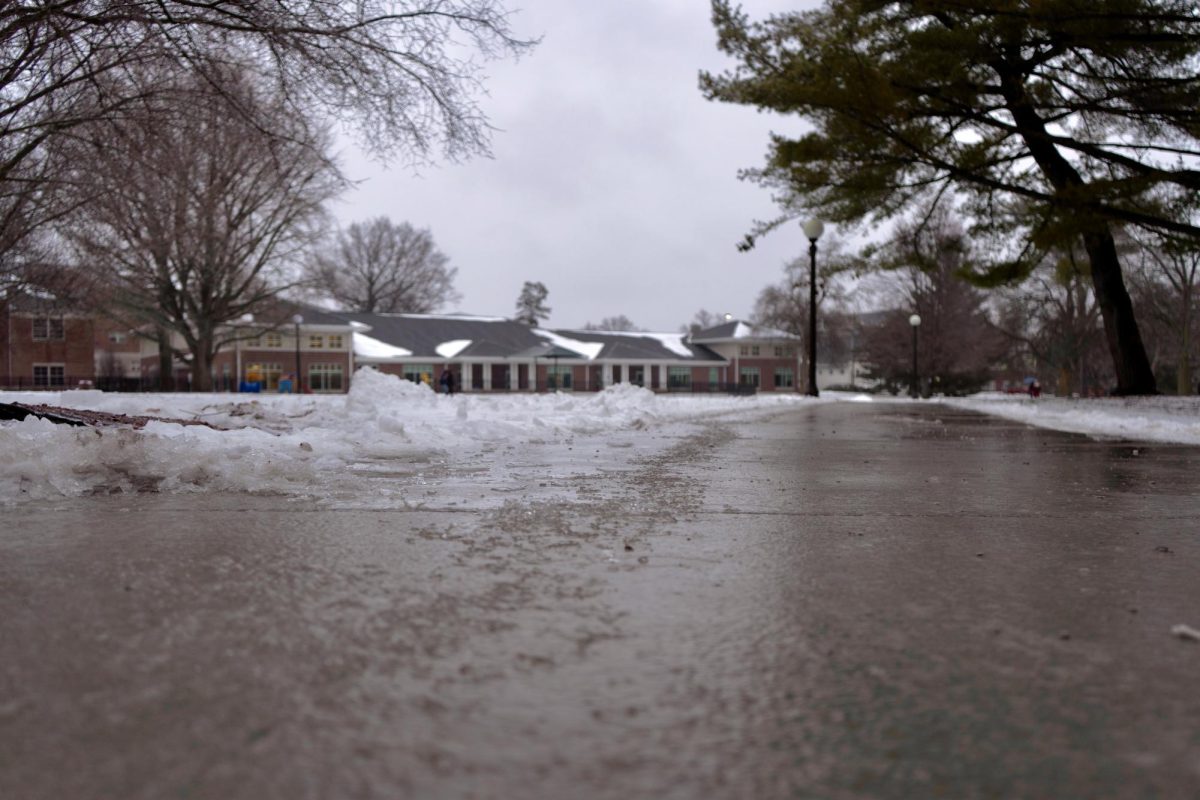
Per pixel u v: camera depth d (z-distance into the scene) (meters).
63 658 2.59
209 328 43.56
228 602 3.21
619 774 1.88
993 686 2.43
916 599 3.36
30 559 3.89
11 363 57.25
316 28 11.71
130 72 13.09
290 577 3.59
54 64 11.95
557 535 4.57
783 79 18.50
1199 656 2.70
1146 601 3.35
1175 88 17.03
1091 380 68.75
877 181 19.36
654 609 3.17
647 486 6.61
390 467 7.57
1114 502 6.00
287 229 43.66
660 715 2.20
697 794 1.80
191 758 1.94
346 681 2.41
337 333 68.06
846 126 18.16
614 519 5.09
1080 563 4.02
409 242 95.62
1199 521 5.21
